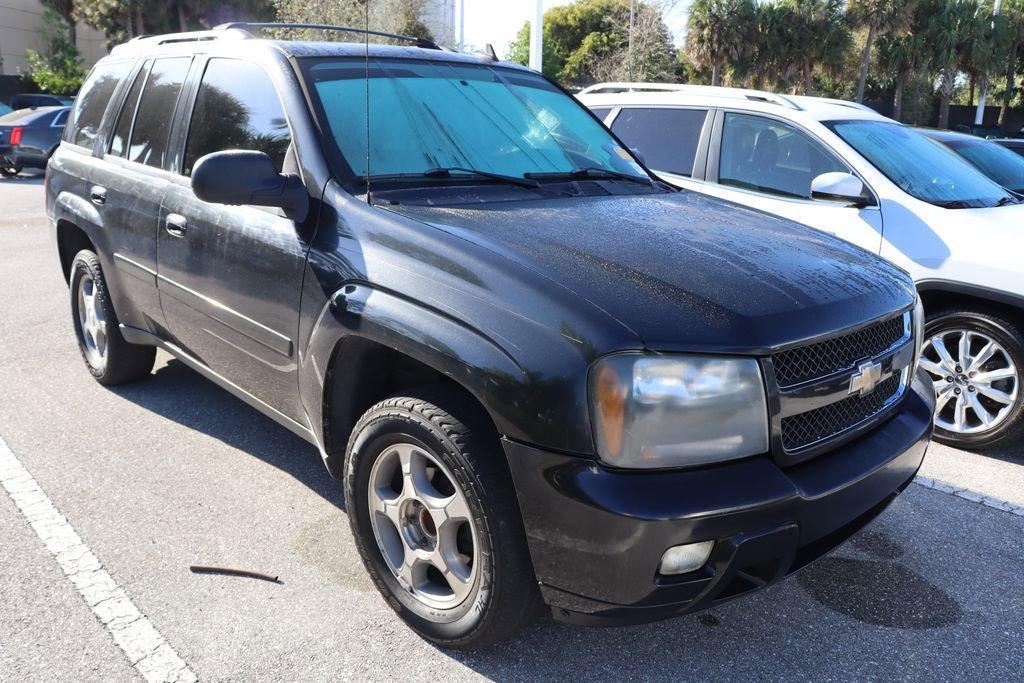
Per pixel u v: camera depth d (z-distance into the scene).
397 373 2.89
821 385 2.31
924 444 2.74
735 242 2.74
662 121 5.81
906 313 2.77
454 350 2.28
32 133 15.97
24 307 6.46
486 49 4.07
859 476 2.36
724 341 2.14
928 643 2.74
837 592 3.02
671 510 2.04
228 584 2.92
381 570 2.71
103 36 42.56
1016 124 46.84
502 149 3.35
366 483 2.68
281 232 2.93
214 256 3.23
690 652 2.65
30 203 12.75
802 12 39.50
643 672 2.55
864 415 2.54
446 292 2.37
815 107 5.32
